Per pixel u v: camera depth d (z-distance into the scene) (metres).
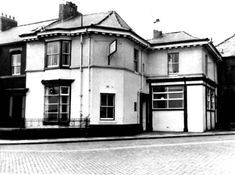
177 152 12.88
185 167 9.43
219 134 22.22
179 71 25.14
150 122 25.64
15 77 24.05
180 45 24.69
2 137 19.22
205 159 10.95
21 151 13.83
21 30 27.34
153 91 26.05
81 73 21.45
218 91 31.27
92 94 21.09
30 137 19.25
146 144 16.16
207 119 25.73
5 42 24.92
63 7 25.36
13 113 23.89
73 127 20.66
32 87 22.86
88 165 10.02
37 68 22.84
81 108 21.19
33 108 22.58
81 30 21.34
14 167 9.79
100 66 21.47
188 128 24.27
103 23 22.45
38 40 23.02
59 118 21.31
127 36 22.19
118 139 19.02
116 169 9.26
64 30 21.61
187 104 24.45
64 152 13.38
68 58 21.92
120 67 21.95
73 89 21.58
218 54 29.02
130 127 22.39
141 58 25.06
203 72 24.61
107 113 21.61
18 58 24.56
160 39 27.25
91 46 21.52
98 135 20.86
